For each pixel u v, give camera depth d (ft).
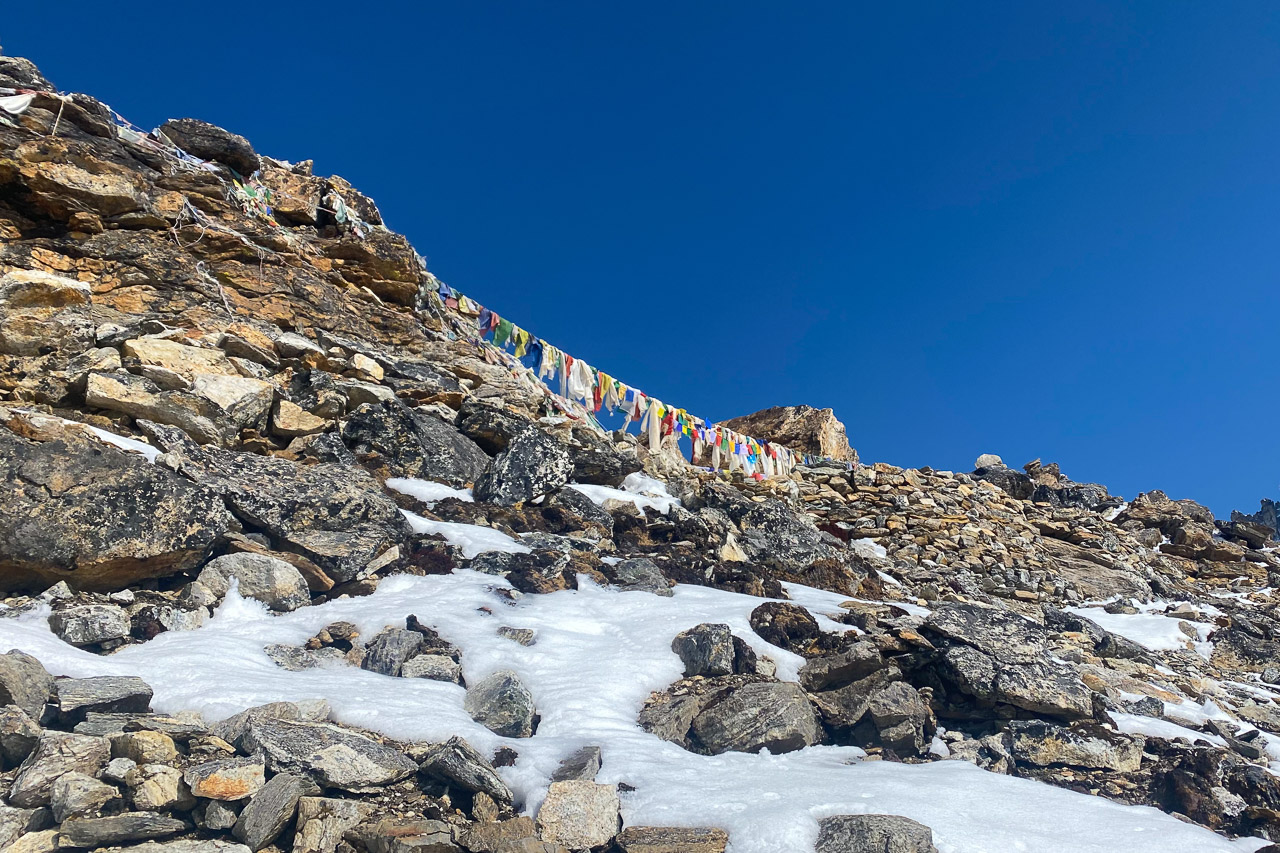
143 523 28.19
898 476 69.97
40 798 18.45
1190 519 80.69
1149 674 39.99
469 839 18.86
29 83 48.08
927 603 44.37
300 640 27.86
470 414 49.16
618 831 20.06
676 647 29.19
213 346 42.75
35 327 36.58
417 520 36.94
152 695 22.29
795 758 24.56
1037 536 68.74
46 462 27.40
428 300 60.44
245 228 52.44
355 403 45.29
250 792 19.17
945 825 19.51
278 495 32.42
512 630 29.14
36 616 25.59
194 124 53.83
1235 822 24.70
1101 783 26.32
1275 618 60.34
